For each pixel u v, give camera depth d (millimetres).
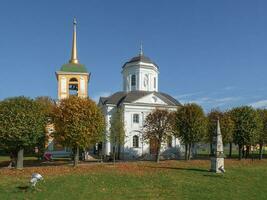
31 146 50781
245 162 57281
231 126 67375
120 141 69000
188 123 64188
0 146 49000
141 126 77938
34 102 52156
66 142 52156
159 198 27766
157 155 61750
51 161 66312
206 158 71688
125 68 89438
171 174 39906
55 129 53531
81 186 30828
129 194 28688
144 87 87312
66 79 81812
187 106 65688
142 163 53875
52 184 31078
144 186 31984
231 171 44406
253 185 36062
